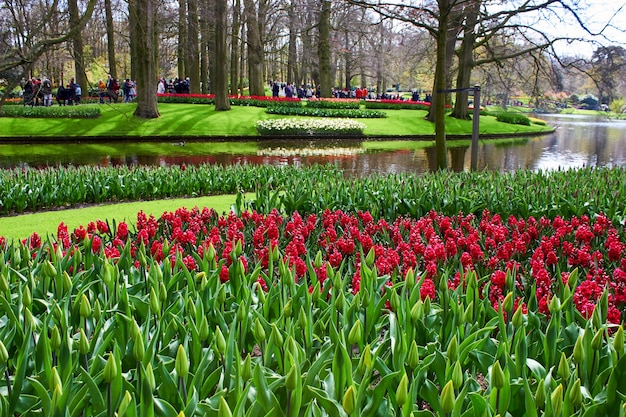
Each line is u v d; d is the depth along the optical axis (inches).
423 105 1531.7
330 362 93.7
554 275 158.4
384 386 80.0
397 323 99.7
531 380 94.3
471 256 166.4
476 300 114.0
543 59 860.6
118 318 100.8
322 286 138.3
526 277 154.3
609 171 386.3
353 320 105.1
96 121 999.6
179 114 1103.0
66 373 85.8
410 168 686.5
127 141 935.0
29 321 94.8
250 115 1161.4
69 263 140.6
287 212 267.7
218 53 1164.5
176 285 126.1
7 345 94.0
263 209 263.4
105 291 121.0
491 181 312.2
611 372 80.4
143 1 992.9
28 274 128.5
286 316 107.0
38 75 1210.0
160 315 107.6
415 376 85.3
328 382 83.6
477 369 105.2
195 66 1424.7
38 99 1079.0
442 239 205.5
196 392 78.1
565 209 259.4
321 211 256.7
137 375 85.7
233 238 175.8
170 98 1273.4
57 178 343.6
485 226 206.2
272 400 75.8
